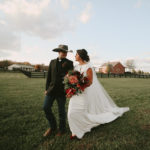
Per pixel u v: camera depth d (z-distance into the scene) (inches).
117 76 1259.8
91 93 136.3
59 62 108.4
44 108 106.5
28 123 131.2
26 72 919.0
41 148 91.4
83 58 110.3
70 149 91.9
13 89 326.0
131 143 99.7
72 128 105.2
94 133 114.5
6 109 171.8
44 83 471.5
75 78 100.6
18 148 91.4
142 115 158.2
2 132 112.3
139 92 336.2
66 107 189.6
